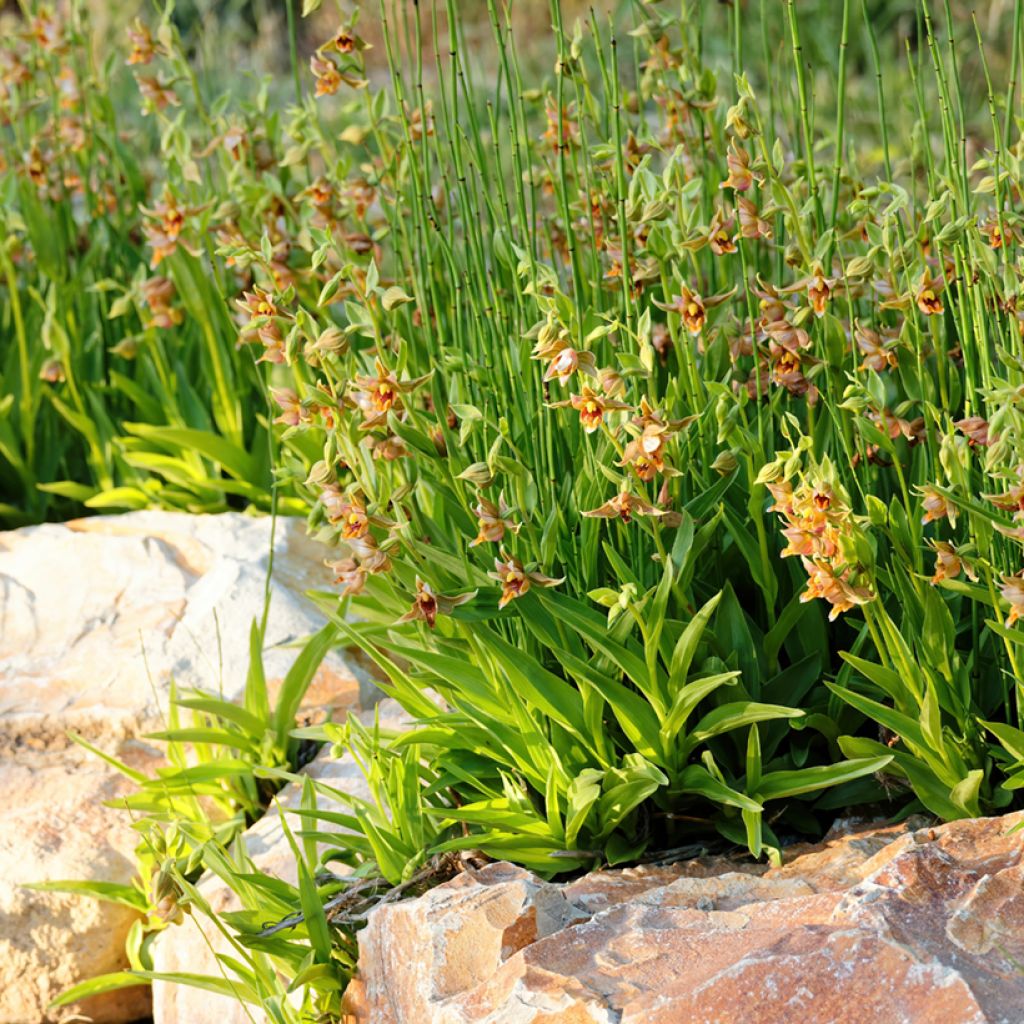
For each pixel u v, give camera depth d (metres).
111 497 3.77
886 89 6.07
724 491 2.37
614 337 2.72
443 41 8.05
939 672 2.26
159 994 2.68
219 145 3.45
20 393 3.95
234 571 3.33
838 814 2.51
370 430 2.28
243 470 3.72
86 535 3.55
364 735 2.55
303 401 2.30
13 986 2.74
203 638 3.18
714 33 6.57
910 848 1.98
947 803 2.28
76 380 3.89
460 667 2.47
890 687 2.25
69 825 2.85
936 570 2.11
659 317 2.87
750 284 2.80
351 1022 2.27
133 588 3.37
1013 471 2.00
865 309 3.13
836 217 2.77
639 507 2.14
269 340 2.37
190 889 2.26
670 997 1.79
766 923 1.97
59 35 3.97
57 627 3.31
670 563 2.22
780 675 2.47
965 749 2.27
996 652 2.33
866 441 2.41
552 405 2.15
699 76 2.97
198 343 4.02
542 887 2.17
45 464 3.98
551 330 2.11
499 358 2.68
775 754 2.55
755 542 2.44
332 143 3.37
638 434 2.10
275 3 8.78
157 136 4.98
